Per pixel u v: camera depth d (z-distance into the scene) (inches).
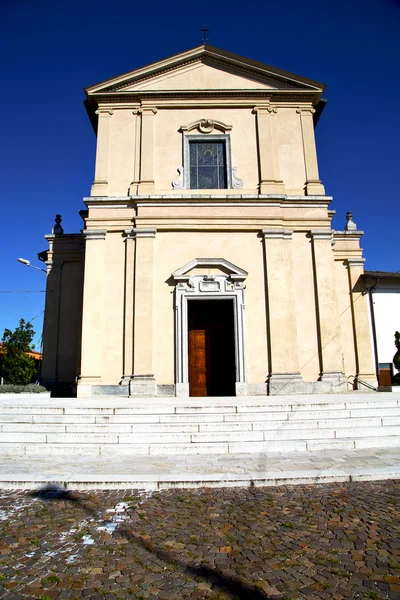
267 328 587.8
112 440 337.7
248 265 605.3
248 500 223.5
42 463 291.7
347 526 185.8
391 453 314.2
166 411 381.1
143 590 135.0
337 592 132.3
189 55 671.8
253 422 357.4
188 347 625.0
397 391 614.5
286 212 624.1
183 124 656.4
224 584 138.0
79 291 709.9
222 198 613.6
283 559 155.1
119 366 572.7
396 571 145.0
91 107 687.7
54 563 154.4
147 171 631.2
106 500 226.2
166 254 604.1
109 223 613.0
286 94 666.2
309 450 325.1
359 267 728.3
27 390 597.9
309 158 649.6
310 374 582.9
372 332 708.7
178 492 239.3
